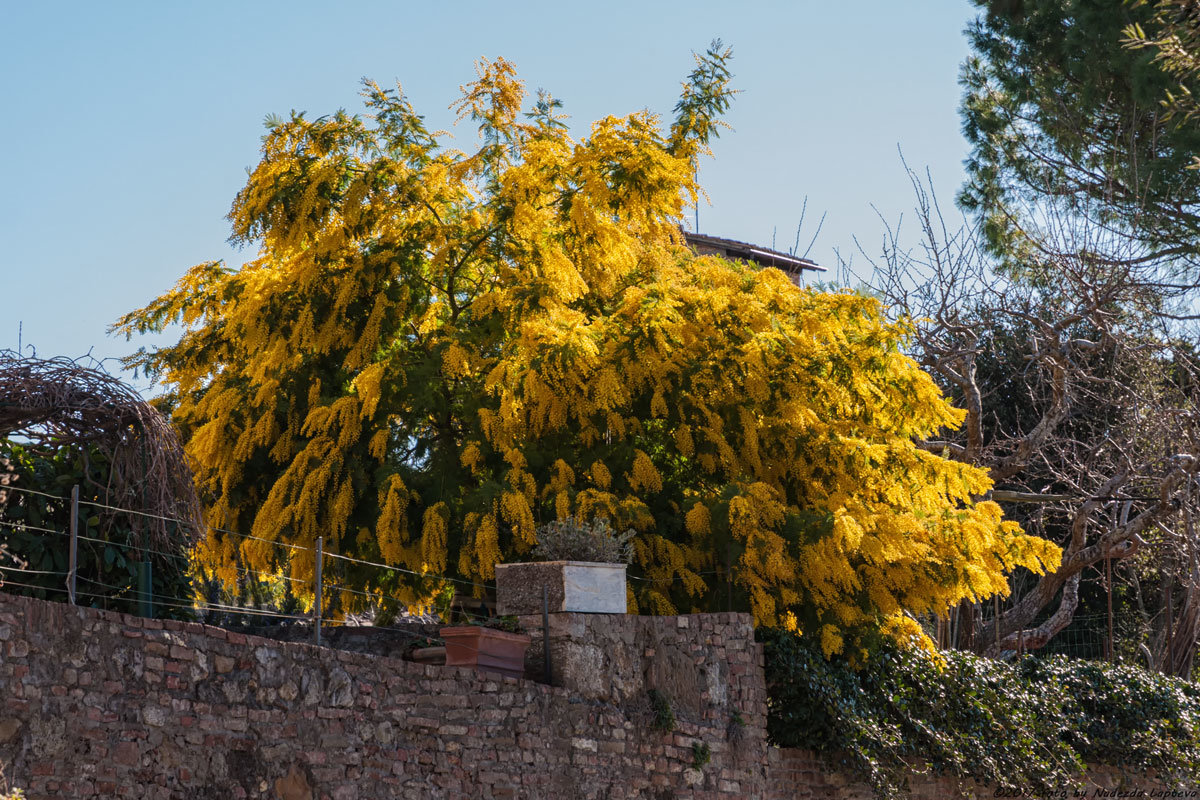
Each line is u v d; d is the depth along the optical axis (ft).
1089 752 55.06
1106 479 71.10
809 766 41.70
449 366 40.45
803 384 43.78
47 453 30.58
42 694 23.89
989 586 43.80
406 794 29.76
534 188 42.09
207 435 42.42
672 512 42.83
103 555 30.27
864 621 43.62
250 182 42.78
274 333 43.01
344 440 41.14
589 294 44.68
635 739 34.96
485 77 45.21
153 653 25.86
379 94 44.37
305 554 41.42
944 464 44.19
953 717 48.26
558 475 40.98
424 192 42.63
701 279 46.29
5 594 23.68
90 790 24.32
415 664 30.63
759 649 40.16
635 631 35.78
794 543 40.81
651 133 43.62
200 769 26.21
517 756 31.94
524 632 34.40
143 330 47.70
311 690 28.48
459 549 40.73
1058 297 74.23
